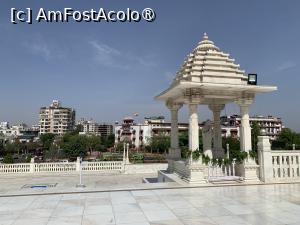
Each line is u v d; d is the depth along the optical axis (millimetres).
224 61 14453
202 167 13180
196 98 13547
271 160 13703
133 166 22312
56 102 158250
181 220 7781
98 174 21500
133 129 104875
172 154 17141
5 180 18844
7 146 96375
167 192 11508
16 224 7543
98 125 170625
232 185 12805
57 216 8234
